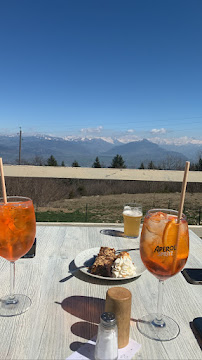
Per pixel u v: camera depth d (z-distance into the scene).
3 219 0.81
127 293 0.70
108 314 0.64
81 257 1.19
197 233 2.17
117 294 0.69
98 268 1.04
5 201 0.85
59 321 0.78
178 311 0.87
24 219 0.84
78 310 0.84
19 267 1.10
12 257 0.85
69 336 0.72
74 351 0.67
